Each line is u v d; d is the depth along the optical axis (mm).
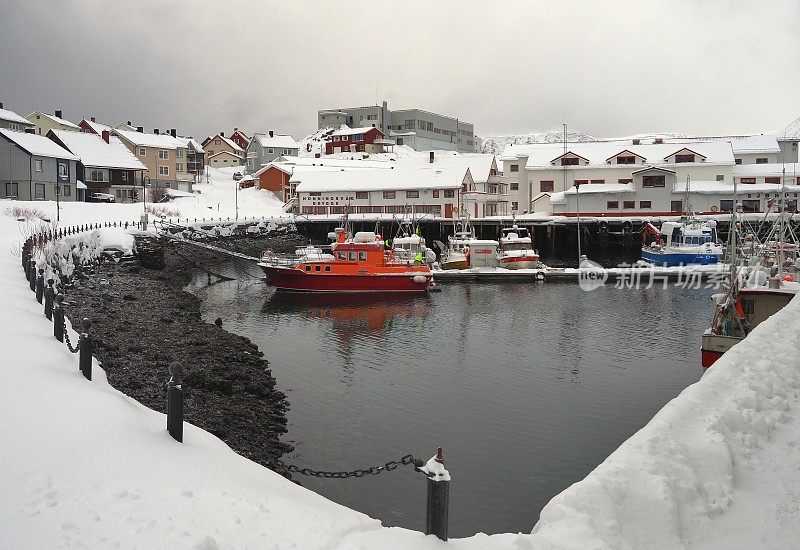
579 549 6750
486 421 19141
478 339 30953
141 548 6402
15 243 36188
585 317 36469
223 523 7160
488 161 90312
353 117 151875
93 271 40031
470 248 55188
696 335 31422
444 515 7492
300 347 29125
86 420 9758
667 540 7133
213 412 17344
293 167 102375
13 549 6273
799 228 64188
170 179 101688
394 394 21766
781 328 13664
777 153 87875
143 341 24141
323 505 8805
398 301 42906
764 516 7656
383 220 78812
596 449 17062
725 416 9547
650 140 105250
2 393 10609
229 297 44062
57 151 70875
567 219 72625
